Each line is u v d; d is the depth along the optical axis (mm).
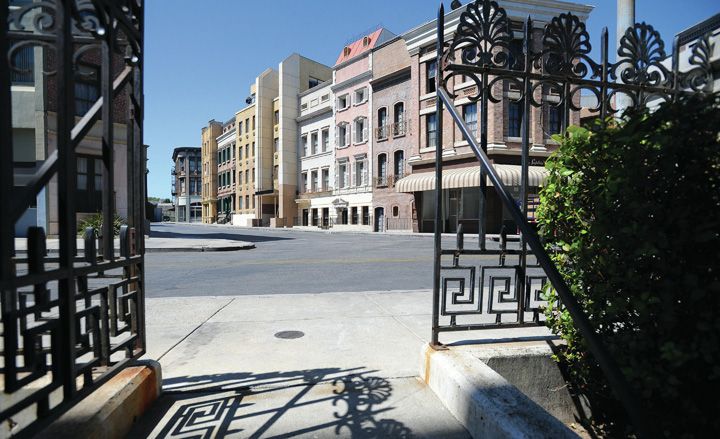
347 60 36812
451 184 23828
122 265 2201
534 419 1853
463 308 4934
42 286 1501
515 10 19844
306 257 12742
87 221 16188
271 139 50531
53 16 1698
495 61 2771
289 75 46250
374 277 8328
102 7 1830
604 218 2146
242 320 4414
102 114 1927
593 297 2309
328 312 4789
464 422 2199
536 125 21688
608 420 2809
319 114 42531
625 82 2957
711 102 1697
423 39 27062
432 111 26547
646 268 2062
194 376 2848
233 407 2400
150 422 2219
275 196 49156
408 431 2160
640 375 2023
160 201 130750
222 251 15352
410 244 18656
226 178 63375
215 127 67750
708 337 1808
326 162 41406
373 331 3971
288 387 2670
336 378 2820
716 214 1724
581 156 2408
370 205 34125
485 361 2744
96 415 1853
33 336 1445
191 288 7086
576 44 2889
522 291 2920
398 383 2754
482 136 2789
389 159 31875
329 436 2102
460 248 2848
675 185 1873
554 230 2699
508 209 2068
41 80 16438
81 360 2830
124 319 2330
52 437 1654
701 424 2049
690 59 2883
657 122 1899
